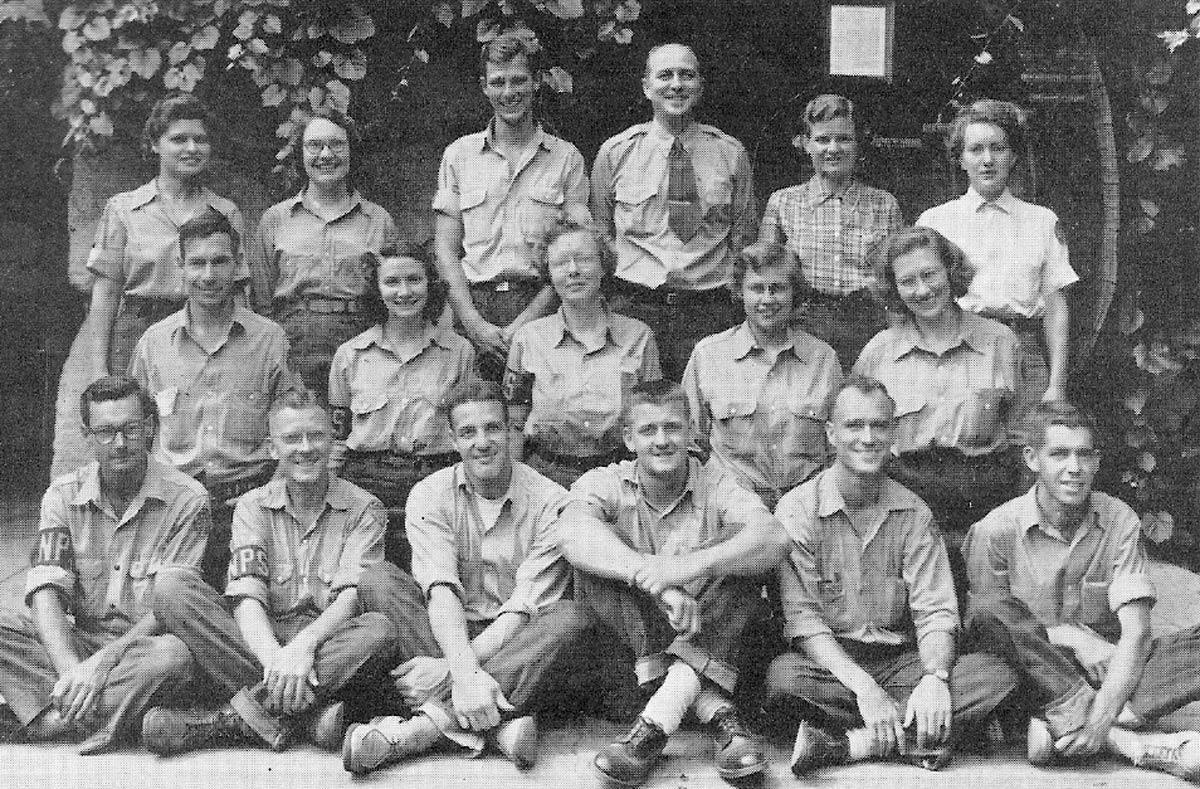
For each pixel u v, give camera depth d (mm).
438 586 3826
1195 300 4906
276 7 4691
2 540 4648
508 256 4559
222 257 4273
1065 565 3916
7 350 4730
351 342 4324
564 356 4293
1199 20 4793
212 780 3490
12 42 4699
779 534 3717
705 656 3629
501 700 3598
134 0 4695
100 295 4516
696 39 4770
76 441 4691
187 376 4316
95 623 3936
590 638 3736
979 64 4781
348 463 4273
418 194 4746
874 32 4762
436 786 3471
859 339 4465
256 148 4711
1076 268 4816
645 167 4559
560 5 4742
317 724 3684
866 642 3838
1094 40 4809
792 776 3549
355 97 4746
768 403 4238
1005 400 4230
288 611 3920
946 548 4113
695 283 4527
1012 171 4789
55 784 3465
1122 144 4887
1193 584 4617
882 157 4770
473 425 3867
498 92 4523
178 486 4020
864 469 3771
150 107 4727
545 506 3947
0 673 3754
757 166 4770
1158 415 4922
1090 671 3811
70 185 4770
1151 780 3553
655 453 3764
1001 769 3609
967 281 4309
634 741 3488
